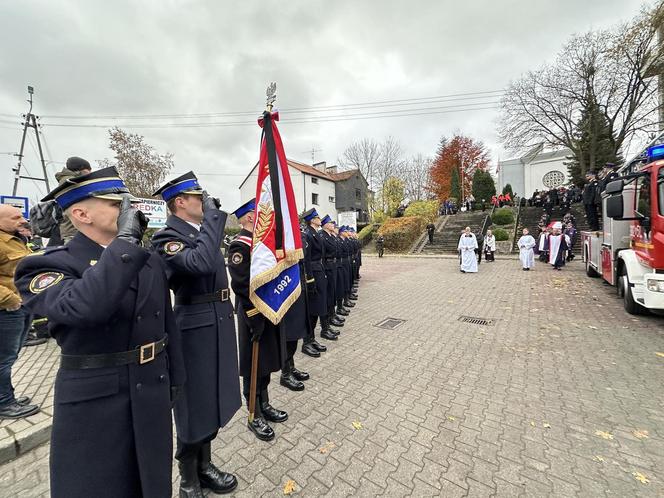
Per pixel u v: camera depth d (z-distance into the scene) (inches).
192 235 85.5
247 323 108.7
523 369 153.0
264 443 103.7
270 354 112.3
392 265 629.6
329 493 83.0
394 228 882.8
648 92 746.2
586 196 376.5
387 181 1259.2
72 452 50.6
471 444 100.7
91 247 57.3
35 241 221.6
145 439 55.3
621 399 123.9
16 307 111.7
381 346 189.2
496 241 771.4
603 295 298.5
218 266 89.8
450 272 503.5
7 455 97.1
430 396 130.4
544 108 901.2
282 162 115.6
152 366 58.3
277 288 107.7
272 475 89.9
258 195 109.9
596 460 92.3
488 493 81.6
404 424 112.0
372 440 103.8
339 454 97.7
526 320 232.5
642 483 83.6
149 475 55.0
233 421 117.3
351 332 217.8
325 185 1400.1
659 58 690.2
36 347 193.9
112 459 52.3
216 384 85.1
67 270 52.6
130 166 819.4
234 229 671.8
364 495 82.0
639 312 229.5
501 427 108.9
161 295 62.8
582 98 838.5
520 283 382.3
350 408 123.0
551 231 535.2
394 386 139.7
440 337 202.5
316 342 190.2
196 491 81.1
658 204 194.4
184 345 82.4
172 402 66.9
